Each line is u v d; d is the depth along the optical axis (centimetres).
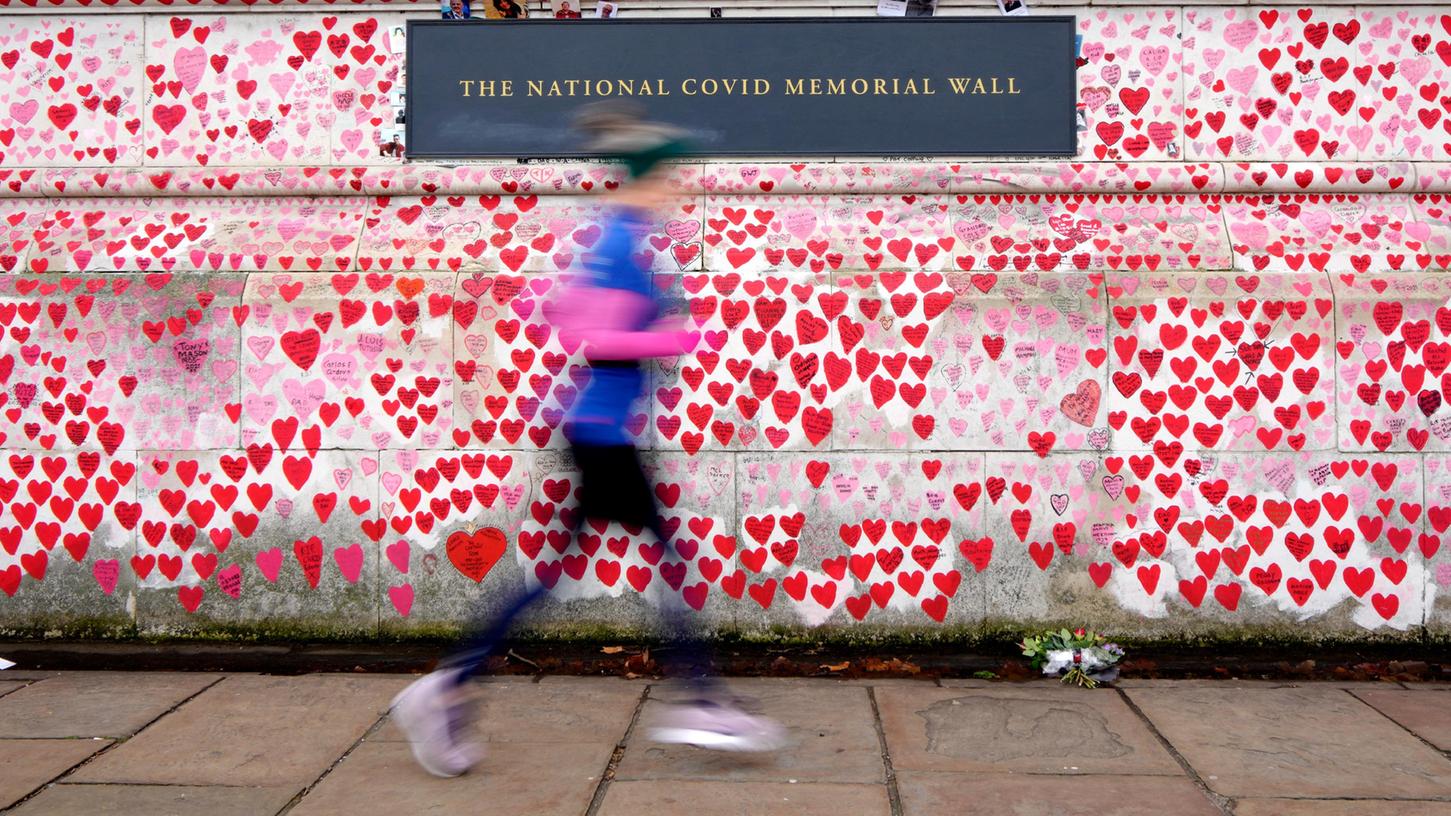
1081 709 351
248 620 433
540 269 437
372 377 434
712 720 297
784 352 429
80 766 298
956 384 427
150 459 435
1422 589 416
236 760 304
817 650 421
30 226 454
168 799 274
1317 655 412
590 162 450
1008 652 417
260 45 458
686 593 426
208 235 449
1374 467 419
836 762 301
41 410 438
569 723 337
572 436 297
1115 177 440
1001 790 279
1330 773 292
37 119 457
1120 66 446
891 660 407
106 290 439
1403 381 420
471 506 430
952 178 442
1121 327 424
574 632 427
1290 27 443
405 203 455
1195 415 422
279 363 434
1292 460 420
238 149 456
